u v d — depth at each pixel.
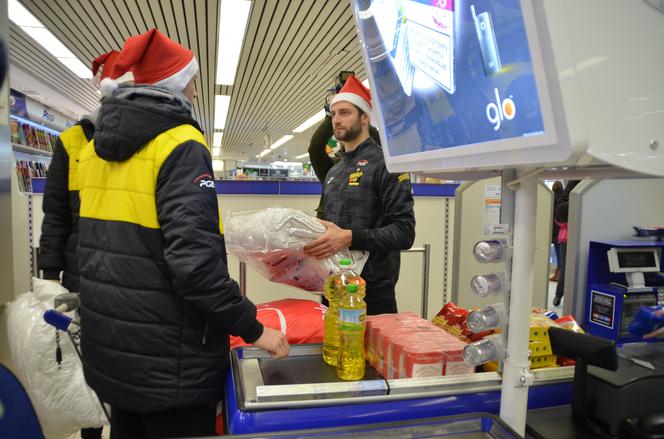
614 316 1.22
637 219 1.31
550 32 0.39
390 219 1.50
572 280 1.30
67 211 1.70
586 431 0.76
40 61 6.80
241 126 13.99
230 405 0.80
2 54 1.31
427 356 0.83
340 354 0.88
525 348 0.68
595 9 0.44
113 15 5.14
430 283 3.14
